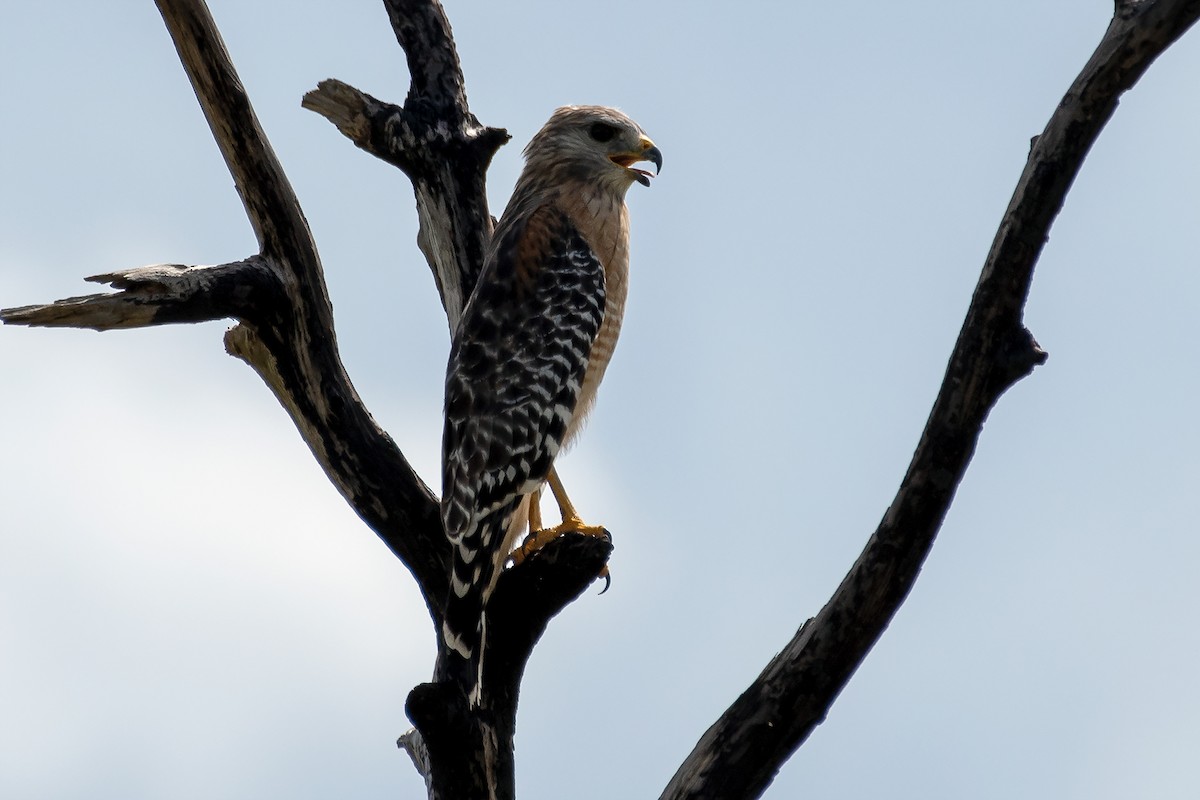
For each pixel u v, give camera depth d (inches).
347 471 410.9
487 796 349.4
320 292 397.4
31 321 368.5
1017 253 326.0
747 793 353.4
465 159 492.7
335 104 485.1
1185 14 307.1
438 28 498.0
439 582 418.0
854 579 347.9
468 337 487.8
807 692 351.3
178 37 371.2
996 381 332.2
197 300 380.8
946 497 340.2
